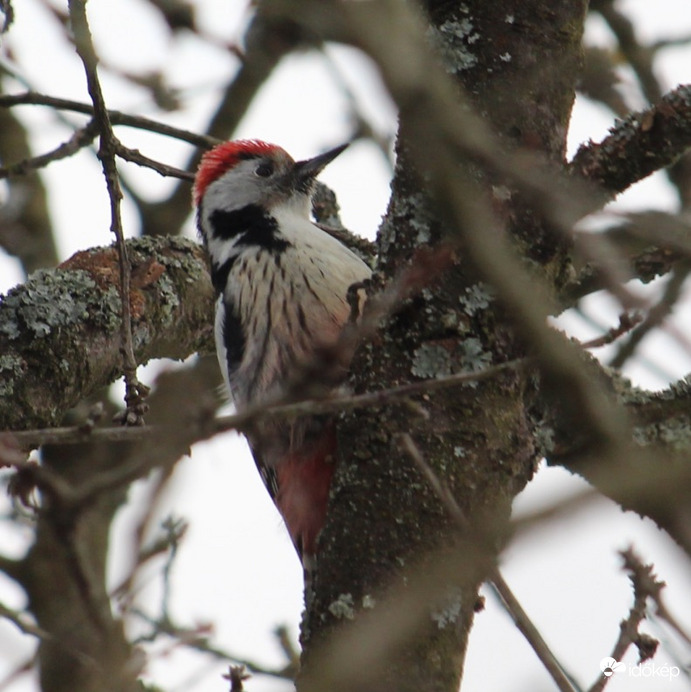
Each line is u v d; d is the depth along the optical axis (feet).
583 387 17.81
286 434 30.27
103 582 40.70
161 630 28.53
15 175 35.70
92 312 32.65
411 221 22.95
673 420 28.68
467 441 21.93
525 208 21.72
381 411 22.34
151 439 21.01
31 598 39.86
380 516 21.79
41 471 18.67
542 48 23.13
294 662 32.94
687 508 16.11
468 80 22.97
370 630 18.88
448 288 22.43
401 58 17.24
